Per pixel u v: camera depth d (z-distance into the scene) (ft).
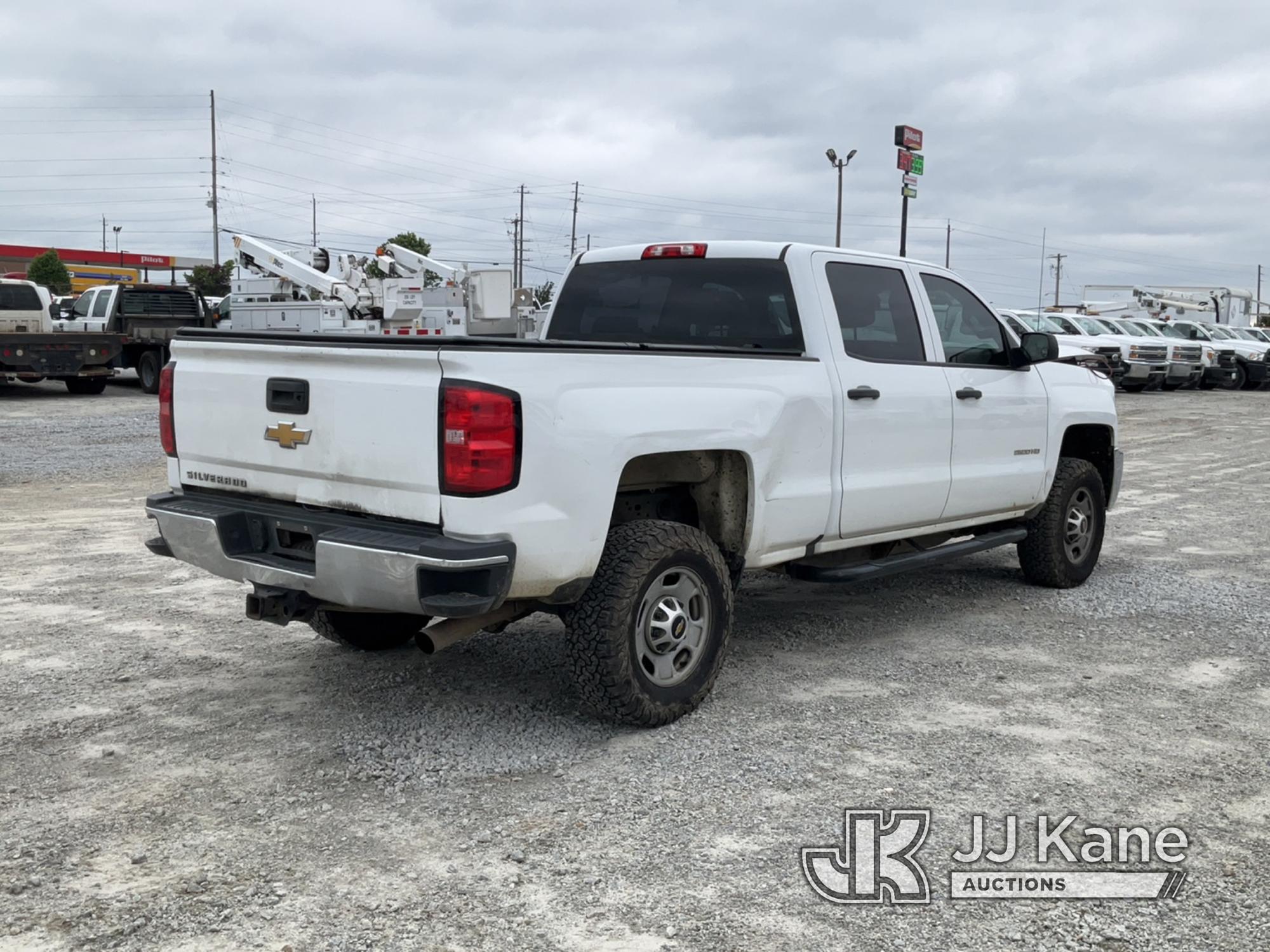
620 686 14.51
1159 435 60.13
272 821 12.41
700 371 15.57
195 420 15.83
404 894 10.78
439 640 14.10
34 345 68.18
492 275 68.95
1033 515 22.95
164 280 276.62
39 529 29.68
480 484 12.96
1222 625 20.75
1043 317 99.91
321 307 65.87
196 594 22.74
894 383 18.58
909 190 87.25
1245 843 11.90
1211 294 150.82
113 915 10.43
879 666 18.01
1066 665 18.15
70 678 17.31
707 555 15.40
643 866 11.35
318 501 14.42
